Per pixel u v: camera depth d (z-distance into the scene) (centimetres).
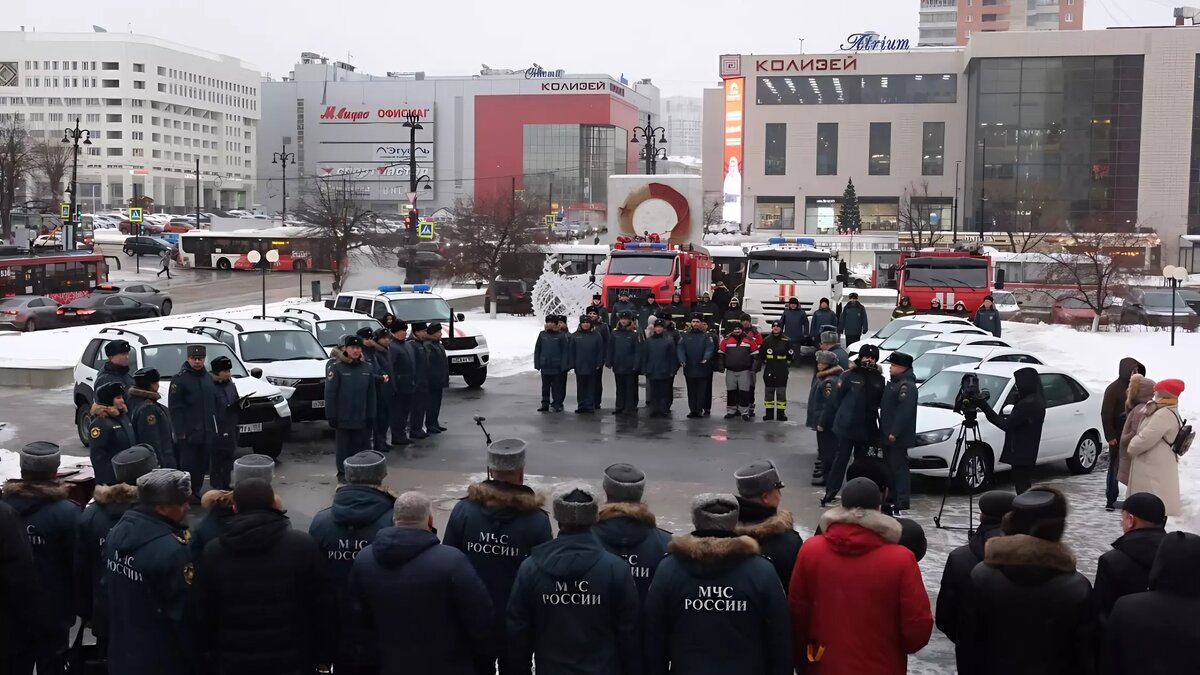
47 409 2017
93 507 628
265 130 17925
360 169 17338
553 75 17200
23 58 18400
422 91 16862
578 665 512
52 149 10944
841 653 518
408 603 518
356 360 1384
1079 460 1452
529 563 525
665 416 1928
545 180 16338
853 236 9481
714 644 497
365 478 603
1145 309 4069
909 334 2158
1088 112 9088
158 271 7131
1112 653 481
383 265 5819
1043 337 2983
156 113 18588
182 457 1242
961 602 548
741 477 577
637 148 18400
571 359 1961
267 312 3488
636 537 568
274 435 1505
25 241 6181
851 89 10369
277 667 527
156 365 1565
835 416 1237
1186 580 467
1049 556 502
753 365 1889
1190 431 1069
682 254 3244
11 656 582
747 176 10638
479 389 2283
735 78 10550
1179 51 8894
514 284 3928
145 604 551
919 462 1303
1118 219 9038
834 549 525
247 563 526
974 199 9338
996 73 9219
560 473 1420
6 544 566
